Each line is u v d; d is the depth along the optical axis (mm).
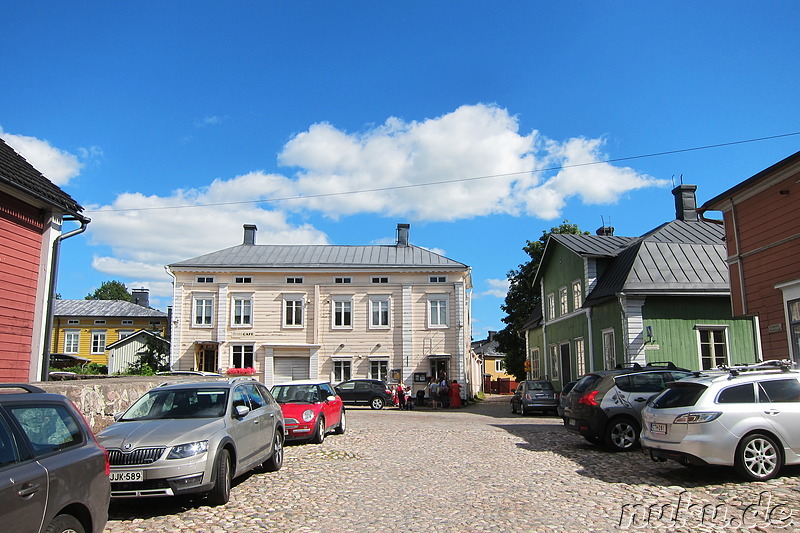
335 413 16578
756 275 16250
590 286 25469
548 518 7230
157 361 39875
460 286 38594
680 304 21984
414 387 37594
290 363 38344
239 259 40438
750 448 8914
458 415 26812
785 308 14977
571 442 14672
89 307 54688
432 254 41250
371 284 38812
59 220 14641
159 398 9688
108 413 12133
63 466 5051
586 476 9961
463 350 37906
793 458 8922
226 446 8734
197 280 38844
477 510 7680
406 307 38469
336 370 38156
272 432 10867
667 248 23281
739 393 9180
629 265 22797
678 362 21547
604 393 13195
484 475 10195
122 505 8367
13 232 13359
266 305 38688
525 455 12555
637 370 13602
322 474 10508
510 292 44688
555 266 31359
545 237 42656
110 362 42375
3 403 4934
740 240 16906
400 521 7215
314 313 38531
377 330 38406
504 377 75312
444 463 11562
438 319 38438
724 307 22125
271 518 7496
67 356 48406
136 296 62250
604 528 6793
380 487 9273
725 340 21922
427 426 19750
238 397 9953
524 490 8875
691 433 9039
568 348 29094
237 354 38344
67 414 5656
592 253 25562
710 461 8891
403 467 11133
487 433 17141
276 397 15797
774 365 10383
